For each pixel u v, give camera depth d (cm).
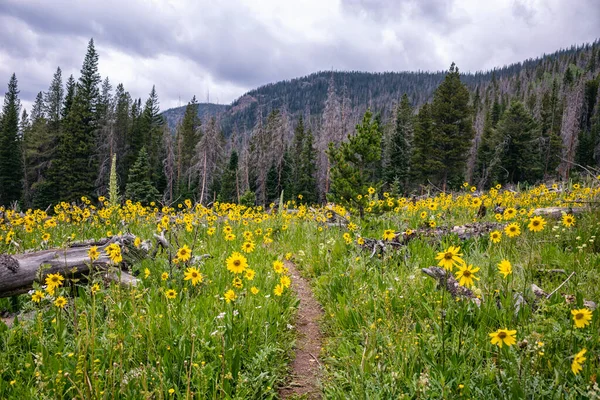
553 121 5841
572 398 290
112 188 1319
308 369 422
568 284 501
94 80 4797
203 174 4053
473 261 627
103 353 368
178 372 362
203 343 385
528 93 11181
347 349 424
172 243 865
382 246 759
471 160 5503
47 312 470
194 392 336
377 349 395
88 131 4550
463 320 431
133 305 435
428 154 4619
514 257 635
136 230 1069
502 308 430
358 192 1153
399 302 503
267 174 4872
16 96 6525
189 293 567
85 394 289
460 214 1155
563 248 685
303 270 814
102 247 631
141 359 378
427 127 4712
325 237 959
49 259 555
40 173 4881
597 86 8075
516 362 326
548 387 306
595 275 516
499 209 1188
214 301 510
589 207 804
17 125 4944
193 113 6475
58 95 6512
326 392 364
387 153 4934
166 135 5603
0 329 431
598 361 334
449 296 488
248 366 380
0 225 982
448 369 340
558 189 1473
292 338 490
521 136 4762
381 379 347
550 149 5362
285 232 1155
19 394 323
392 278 587
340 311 514
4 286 512
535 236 715
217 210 1441
